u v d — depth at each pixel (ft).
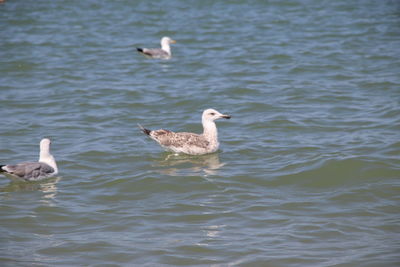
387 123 59.93
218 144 54.60
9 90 76.07
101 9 136.26
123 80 81.71
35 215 40.60
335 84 76.89
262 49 98.78
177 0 145.38
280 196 43.52
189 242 36.45
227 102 70.44
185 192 44.52
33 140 57.26
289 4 138.62
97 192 44.83
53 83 79.61
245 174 47.91
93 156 52.90
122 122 63.46
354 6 134.21
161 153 54.08
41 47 101.45
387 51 93.86
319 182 45.91
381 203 41.75
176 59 94.94
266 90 75.20
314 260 33.99
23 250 35.63
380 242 36.01
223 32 113.19
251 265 33.63
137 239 37.01
